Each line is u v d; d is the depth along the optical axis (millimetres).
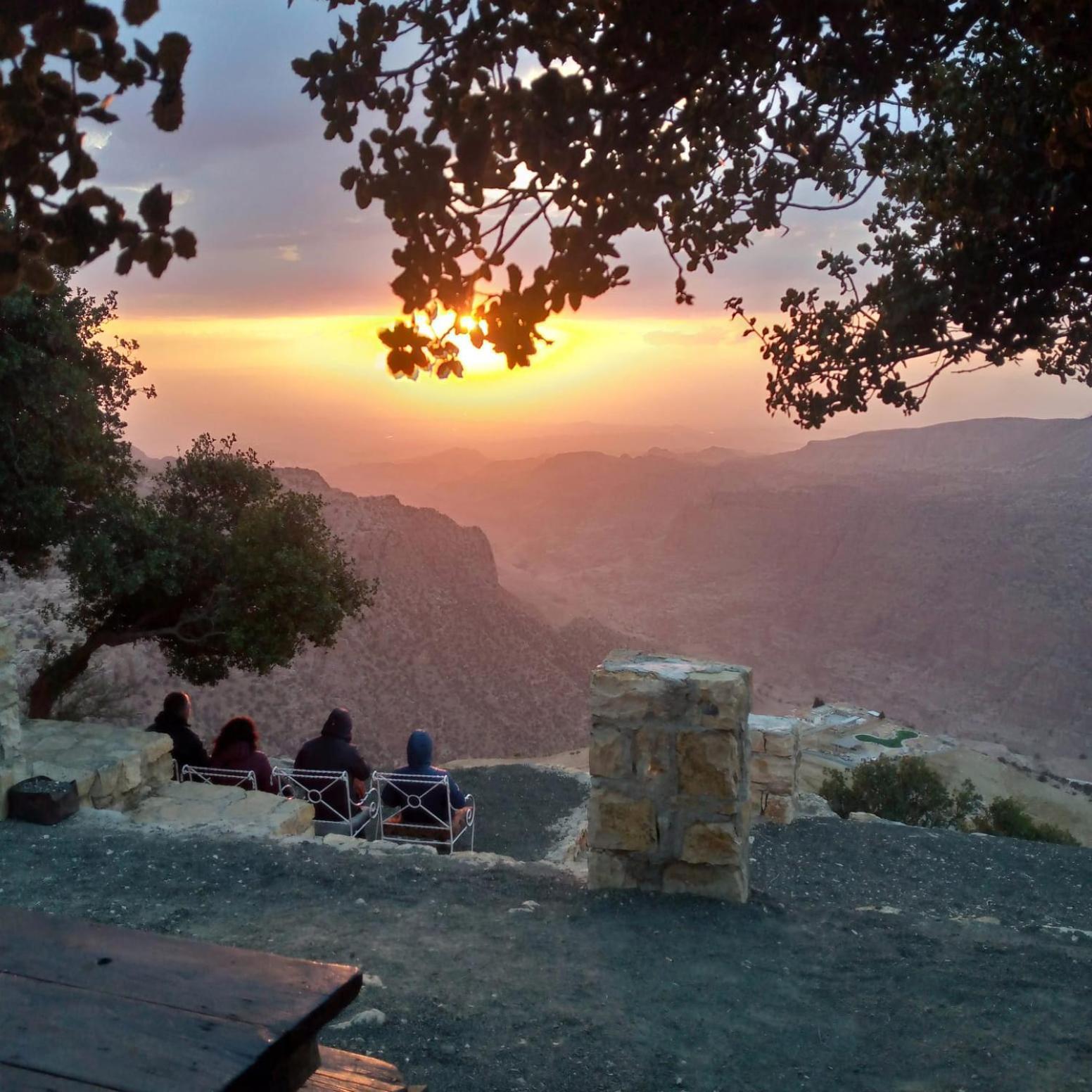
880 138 4852
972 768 52219
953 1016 5258
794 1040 4957
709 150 4812
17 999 2043
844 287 5766
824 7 3688
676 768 6652
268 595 13789
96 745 9211
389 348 3236
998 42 4637
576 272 3254
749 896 6867
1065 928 6977
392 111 3494
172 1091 1759
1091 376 6258
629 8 3424
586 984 5445
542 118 3158
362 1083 2230
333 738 10305
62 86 2549
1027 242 4848
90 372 13961
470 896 6664
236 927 6051
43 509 12508
